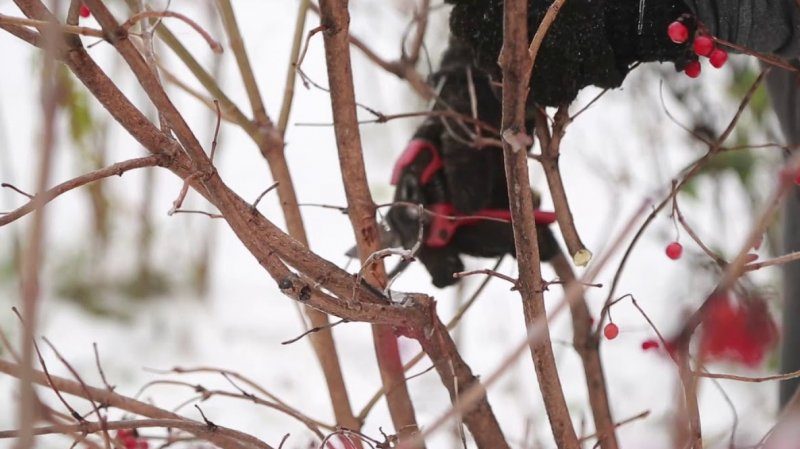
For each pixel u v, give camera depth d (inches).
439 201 125.4
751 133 156.0
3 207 204.8
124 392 161.5
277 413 155.6
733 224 177.5
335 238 225.1
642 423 138.2
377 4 195.6
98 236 205.0
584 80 121.2
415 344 130.5
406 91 223.3
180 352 183.2
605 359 172.6
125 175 233.8
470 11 121.6
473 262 148.8
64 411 143.6
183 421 121.4
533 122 122.9
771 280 140.3
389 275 126.6
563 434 119.6
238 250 234.7
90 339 184.5
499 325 191.6
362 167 123.0
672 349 122.6
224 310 203.9
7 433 119.0
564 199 121.3
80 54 116.1
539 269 118.3
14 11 142.3
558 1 116.9
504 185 126.2
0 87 249.6
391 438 121.5
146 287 204.1
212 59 200.8
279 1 282.8
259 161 255.9
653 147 171.8
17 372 120.8
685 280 164.1
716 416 142.9
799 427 121.4
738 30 121.3
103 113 186.4
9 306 177.0
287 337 192.5
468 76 124.6
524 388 165.6
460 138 124.5
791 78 126.0
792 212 129.0
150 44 120.3
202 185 118.2
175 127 116.6
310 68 259.8
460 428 121.2
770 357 141.9
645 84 168.1
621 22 121.4
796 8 120.7
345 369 177.3
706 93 156.0
